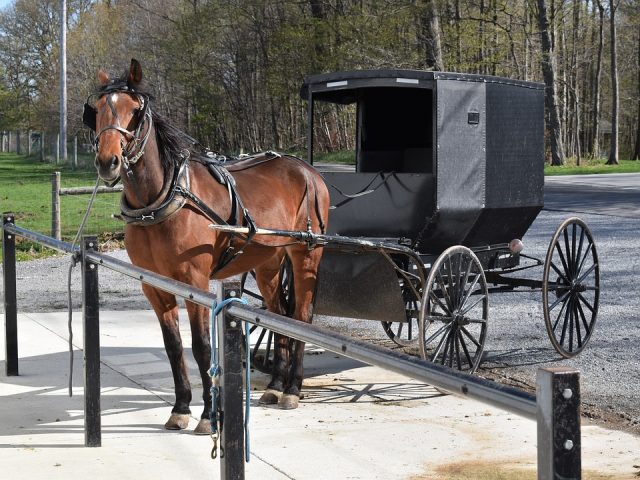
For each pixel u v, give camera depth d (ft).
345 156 31.50
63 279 45.21
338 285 24.82
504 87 26.32
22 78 230.27
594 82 199.11
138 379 24.70
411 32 115.24
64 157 138.41
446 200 24.62
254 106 148.05
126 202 19.67
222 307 11.46
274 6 137.69
